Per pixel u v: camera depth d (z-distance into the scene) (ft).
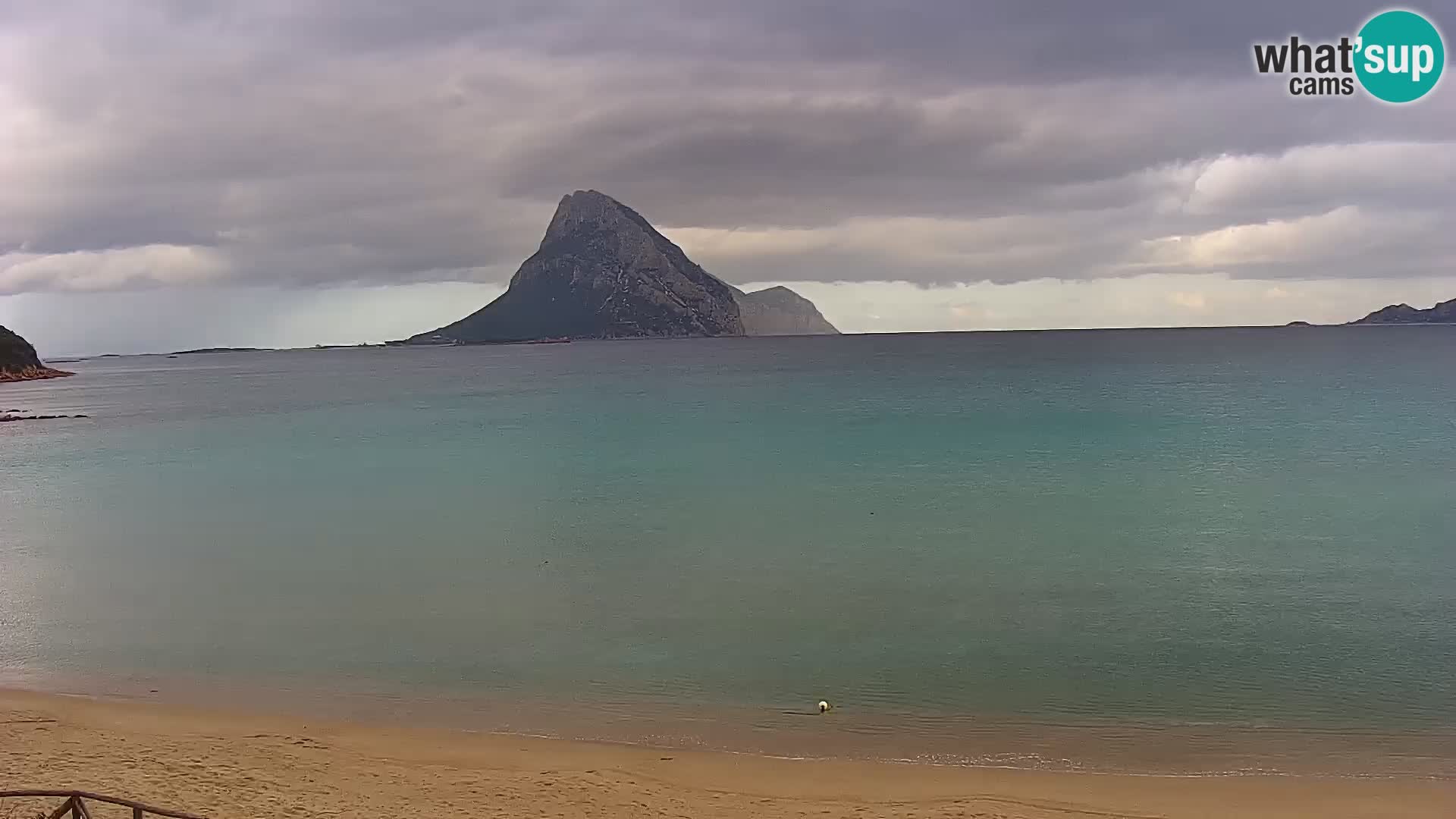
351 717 47.26
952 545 81.05
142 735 43.88
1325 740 42.42
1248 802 36.40
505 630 60.70
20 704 49.03
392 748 42.47
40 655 57.82
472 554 82.94
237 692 51.21
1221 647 54.65
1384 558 73.51
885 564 75.05
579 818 35.17
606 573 74.95
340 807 35.81
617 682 51.21
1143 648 54.60
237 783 37.99
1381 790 37.37
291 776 38.93
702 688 49.98
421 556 83.05
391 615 64.90
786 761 40.81
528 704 48.44
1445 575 68.49
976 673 51.26
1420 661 51.98
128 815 35.01
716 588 69.31
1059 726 44.29
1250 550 77.10
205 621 64.64
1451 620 58.80
